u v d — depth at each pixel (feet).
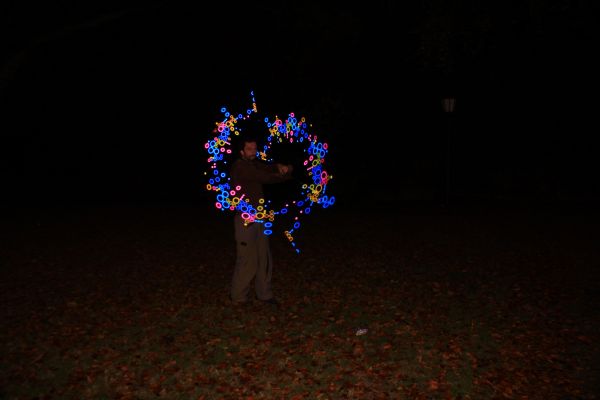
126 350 16.67
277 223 40.75
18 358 16.17
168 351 16.57
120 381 14.71
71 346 17.02
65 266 27.71
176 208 50.31
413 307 20.45
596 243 32.04
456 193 58.13
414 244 32.35
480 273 25.39
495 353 16.25
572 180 56.54
